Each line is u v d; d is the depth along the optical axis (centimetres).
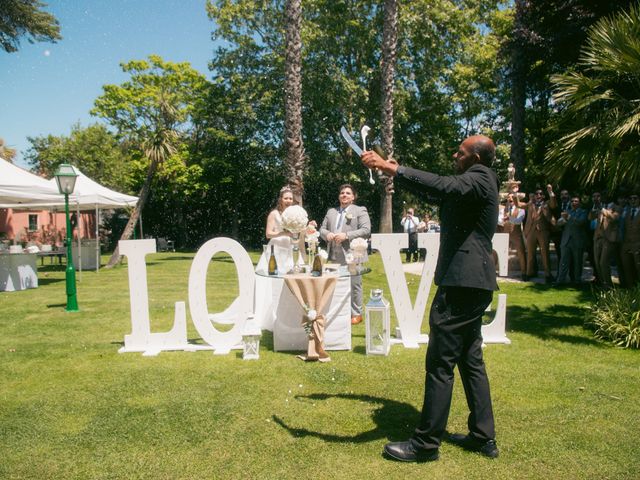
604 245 864
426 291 541
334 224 627
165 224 2875
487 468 274
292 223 504
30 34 1722
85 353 512
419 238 538
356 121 2177
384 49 1584
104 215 2755
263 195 2716
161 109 2567
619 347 519
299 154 1345
